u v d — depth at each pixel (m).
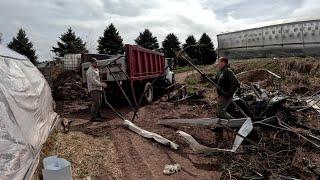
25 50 45.28
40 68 18.52
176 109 12.84
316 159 6.72
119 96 13.03
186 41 53.78
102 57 14.10
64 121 9.93
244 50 34.88
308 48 28.17
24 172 4.86
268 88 15.30
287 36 29.86
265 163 6.34
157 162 6.78
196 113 11.88
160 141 7.95
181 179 5.92
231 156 6.75
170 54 33.88
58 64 18.81
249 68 22.27
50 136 7.98
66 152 7.15
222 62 8.13
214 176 6.03
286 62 20.28
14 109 5.67
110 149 7.58
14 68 6.77
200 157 7.01
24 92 6.66
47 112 8.77
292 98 10.56
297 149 7.08
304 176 5.95
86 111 12.89
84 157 6.95
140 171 6.32
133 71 12.33
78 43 39.97
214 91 17.78
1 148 4.50
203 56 43.88
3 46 7.67
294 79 17.62
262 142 7.21
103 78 12.21
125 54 12.04
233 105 8.56
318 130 8.63
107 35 50.72
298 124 8.95
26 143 5.46
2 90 5.47
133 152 7.36
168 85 16.50
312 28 27.81
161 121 9.57
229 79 7.96
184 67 38.56
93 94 10.43
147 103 14.11
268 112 8.83
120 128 9.47
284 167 6.15
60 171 5.01
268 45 31.84
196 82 23.38
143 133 8.60
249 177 5.80
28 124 6.18
